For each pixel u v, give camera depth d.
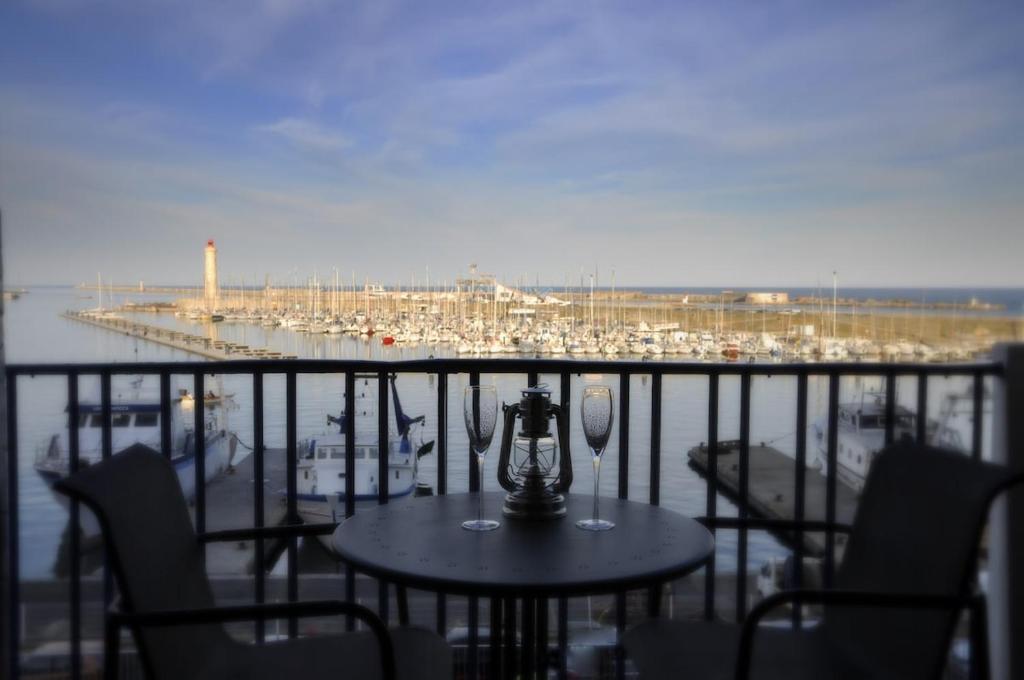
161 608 1.61
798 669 1.74
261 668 1.77
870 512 1.84
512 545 1.69
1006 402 2.37
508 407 2.05
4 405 2.28
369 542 1.72
